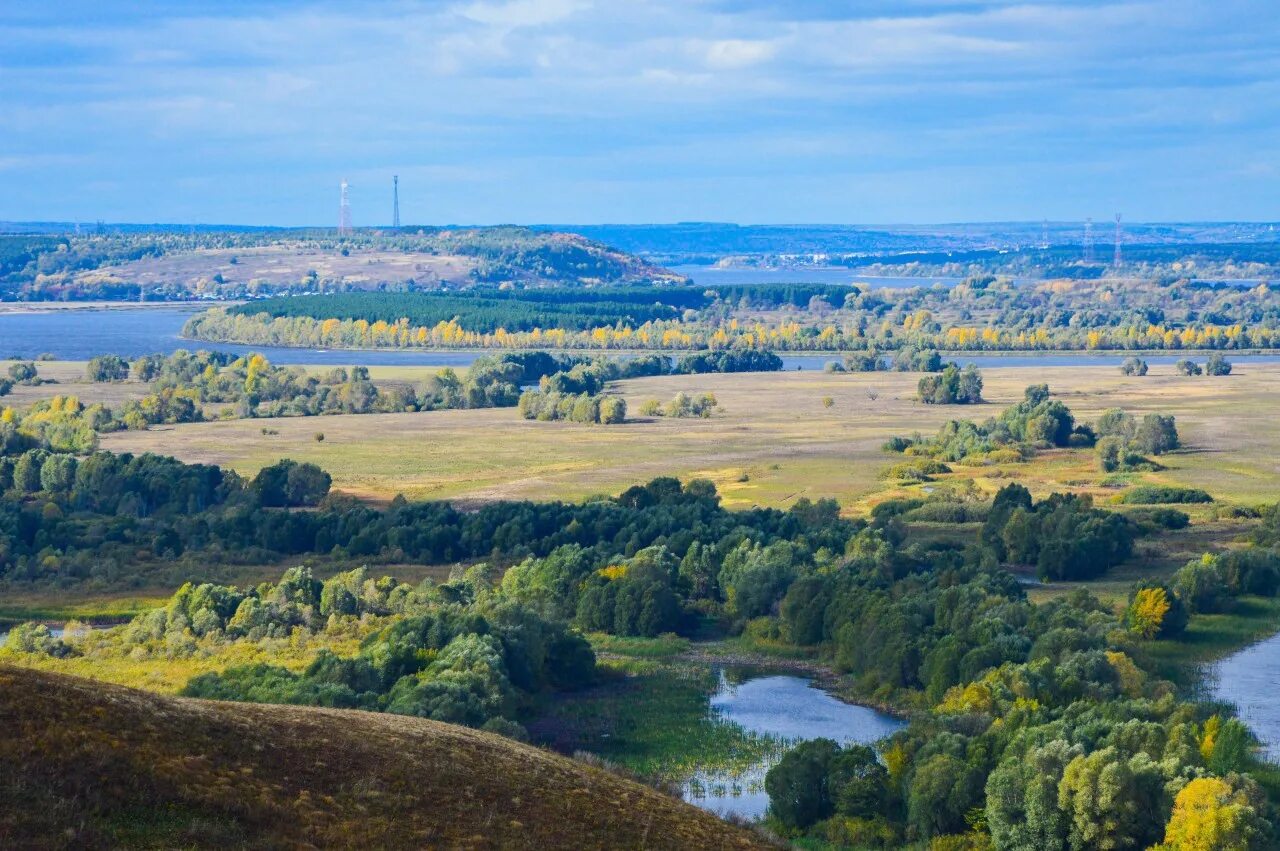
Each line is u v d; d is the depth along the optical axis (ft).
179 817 237.45
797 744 517.55
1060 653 564.30
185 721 272.51
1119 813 399.24
